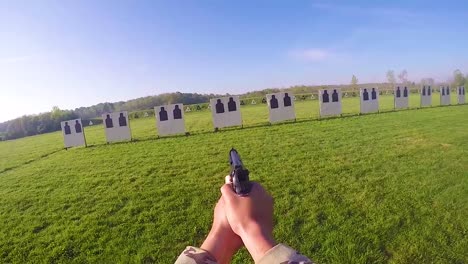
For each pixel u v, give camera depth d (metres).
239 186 1.15
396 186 8.43
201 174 11.09
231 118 21.47
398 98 27.77
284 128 19.53
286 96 22.25
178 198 8.89
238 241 1.14
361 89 25.03
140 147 17.81
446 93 31.52
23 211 9.27
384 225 6.38
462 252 5.36
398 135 15.34
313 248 5.82
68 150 20.53
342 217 6.86
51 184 11.85
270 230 1.07
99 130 37.03
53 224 8.06
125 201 9.14
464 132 15.36
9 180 13.38
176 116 21.16
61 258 6.30
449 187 8.07
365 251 5.57
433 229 6.12
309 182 9.23
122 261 5.93
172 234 6.80
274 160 11.97
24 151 23.78
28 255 6.55
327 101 23.50
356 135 15.84
